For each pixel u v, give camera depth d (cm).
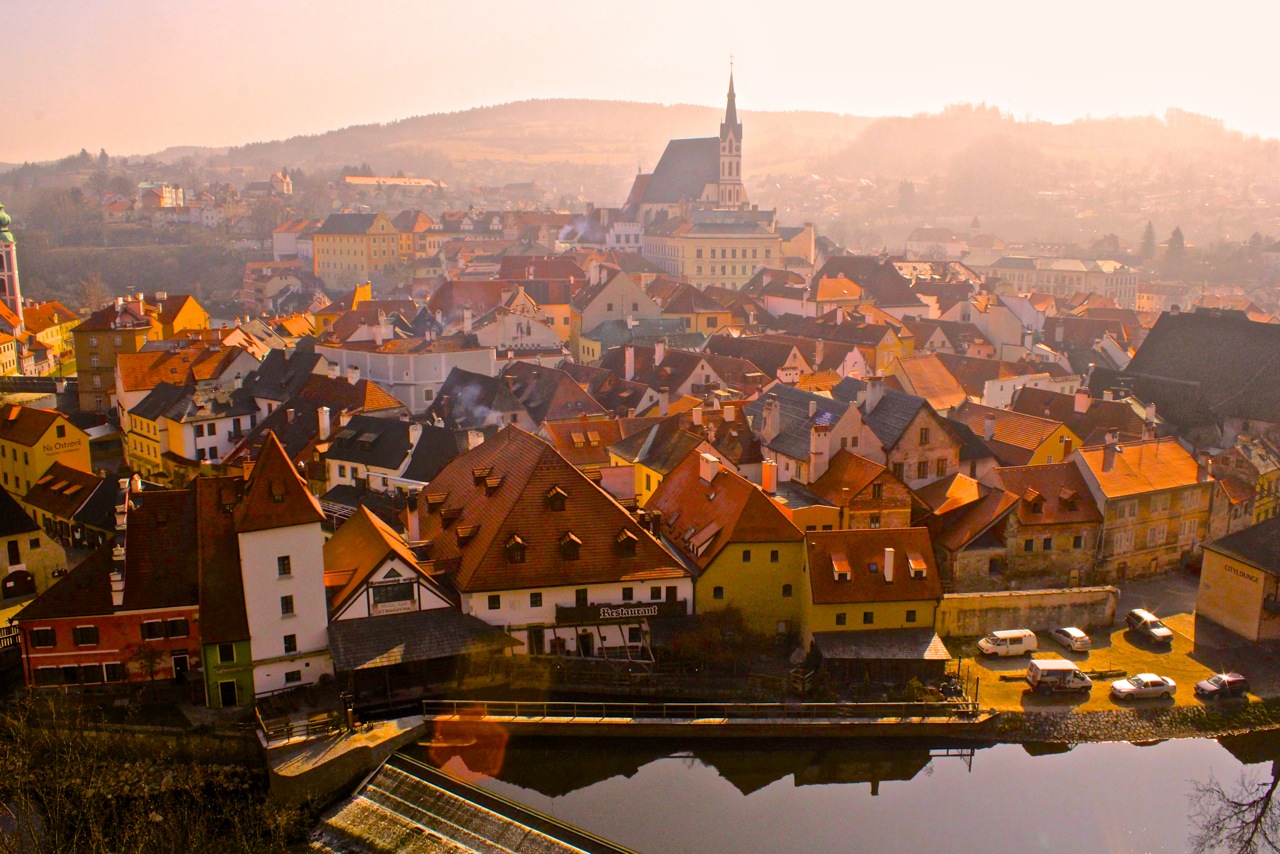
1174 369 15388
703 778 8069
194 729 7612
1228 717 8456
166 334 18900
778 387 12288
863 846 7262
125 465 14825
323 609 8162
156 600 8050
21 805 7056
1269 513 11838
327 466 11906
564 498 8844
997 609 9406
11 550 9550
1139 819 7575
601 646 8706
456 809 7231
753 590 9069
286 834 7038
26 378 18525
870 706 8275
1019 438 12138
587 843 7106
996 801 7750
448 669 8225
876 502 10000
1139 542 10669
